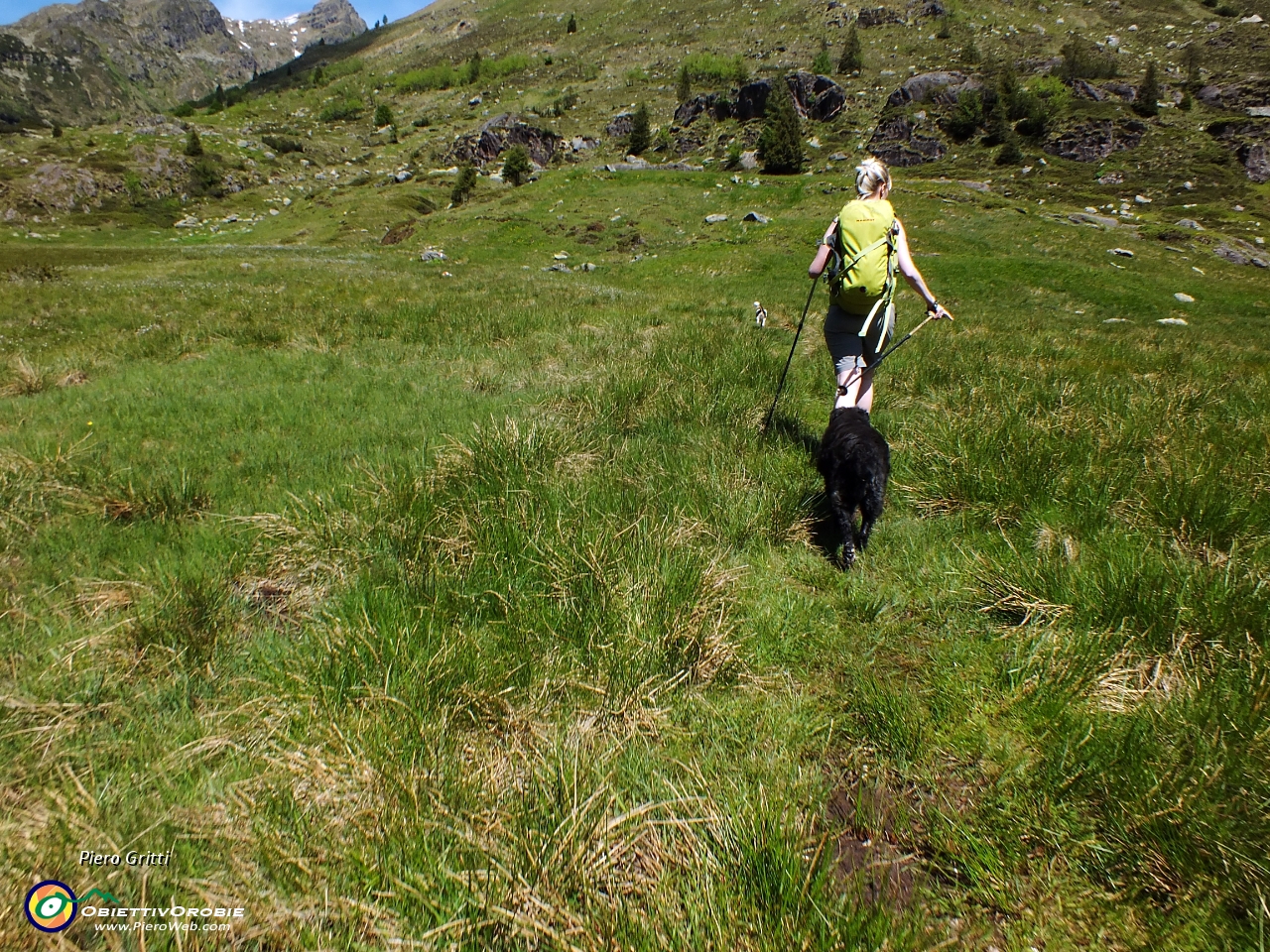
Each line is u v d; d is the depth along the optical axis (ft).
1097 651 8.97
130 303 41.75
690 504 13.03
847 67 277.03
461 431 17.26
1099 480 13.47
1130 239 116.98
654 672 8.95
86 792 6.79
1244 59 290.15
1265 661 8.36
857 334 15.35
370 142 311.88
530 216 128.26
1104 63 261.65
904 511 14.17
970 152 205.46
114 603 10.18
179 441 17.24
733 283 75.97
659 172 159.53
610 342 28.91
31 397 21.93
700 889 6.03
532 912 5.78
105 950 5.64
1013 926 6.28
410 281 56.95
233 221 204.54
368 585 10.51
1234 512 11.96
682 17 398.83
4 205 201.98
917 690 8.96
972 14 334.65
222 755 7.66
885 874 6.81
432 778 7.00
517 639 9.32
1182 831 6.60
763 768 7.78
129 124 291.38
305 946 5.64
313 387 22.33
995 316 52.01
